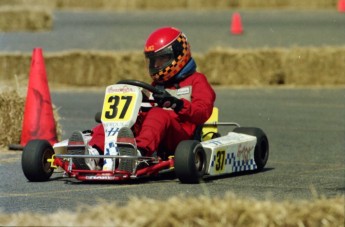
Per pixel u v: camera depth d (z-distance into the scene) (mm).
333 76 58469
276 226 14984
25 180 25547
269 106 47594
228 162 26391
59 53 58938
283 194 23094
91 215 15023
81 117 42469
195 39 78312
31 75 32219
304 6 111625
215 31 85375
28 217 15117
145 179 25766
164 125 25016
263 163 28406
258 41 75938
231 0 113688
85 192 23250
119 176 24047
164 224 14703
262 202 15602
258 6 113000
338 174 27531
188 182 24766
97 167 24859
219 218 14891
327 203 15609
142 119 25531
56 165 25406
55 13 111375
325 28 85750
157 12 110312
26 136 32094
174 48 26359
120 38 80500
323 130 39188
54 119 33156
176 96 26453
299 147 34312
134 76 58438
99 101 49625
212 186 24453
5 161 29641
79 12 112750
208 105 26094
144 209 14969
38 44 76625
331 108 47062
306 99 50906
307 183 25406
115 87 25156
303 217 15172
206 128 28172
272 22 93188
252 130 28234
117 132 24516
